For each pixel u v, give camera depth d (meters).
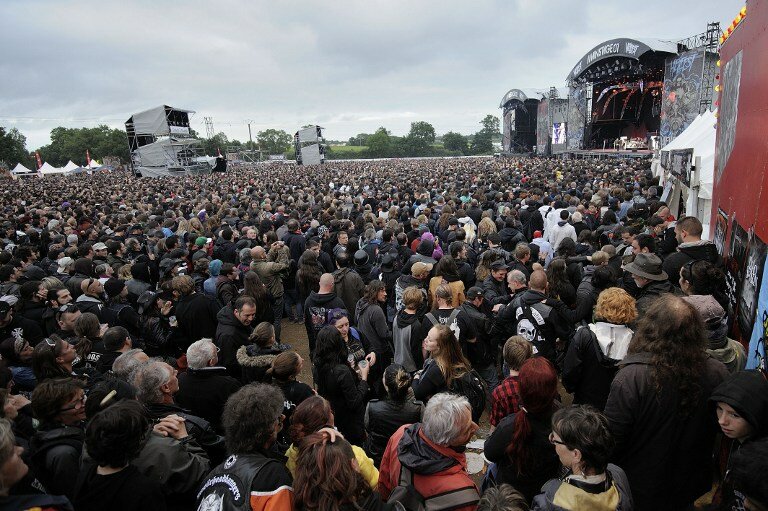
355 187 26.02
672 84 31.52
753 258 3.65
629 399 2.59
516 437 2.69
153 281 8.78
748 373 2.31
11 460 2.11
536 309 4.85
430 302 6.16
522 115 63.00
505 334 5.53
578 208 10.34
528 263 7.06
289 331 9.15
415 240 9.01
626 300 3.60
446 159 90.69
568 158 48.41
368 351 5.47
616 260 6.38
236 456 2.49
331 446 2.23
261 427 2.54
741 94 4.77
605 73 40.00
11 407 3.32
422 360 5.20
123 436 2.40
